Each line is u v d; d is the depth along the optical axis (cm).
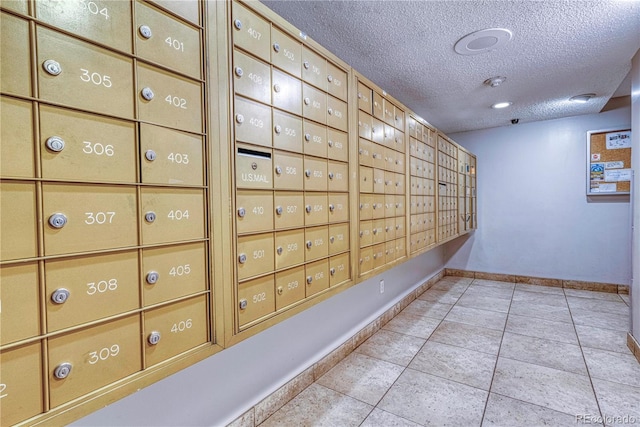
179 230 87
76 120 67
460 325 257
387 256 211
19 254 60
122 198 75
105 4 71
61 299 65
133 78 76
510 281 402
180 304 88
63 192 65
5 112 58
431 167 289
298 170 132
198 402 118
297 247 133
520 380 175
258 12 113
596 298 329
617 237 346
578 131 359
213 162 96
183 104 88
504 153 402
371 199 190
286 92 125
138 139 77
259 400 142
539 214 384
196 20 91
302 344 169
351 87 170
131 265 77
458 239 438
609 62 216
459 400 157
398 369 187
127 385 76
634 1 149
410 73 231
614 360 196
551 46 193
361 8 155
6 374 59
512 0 149
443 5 152
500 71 229
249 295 110
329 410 150
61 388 66
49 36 63
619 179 340
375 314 247
